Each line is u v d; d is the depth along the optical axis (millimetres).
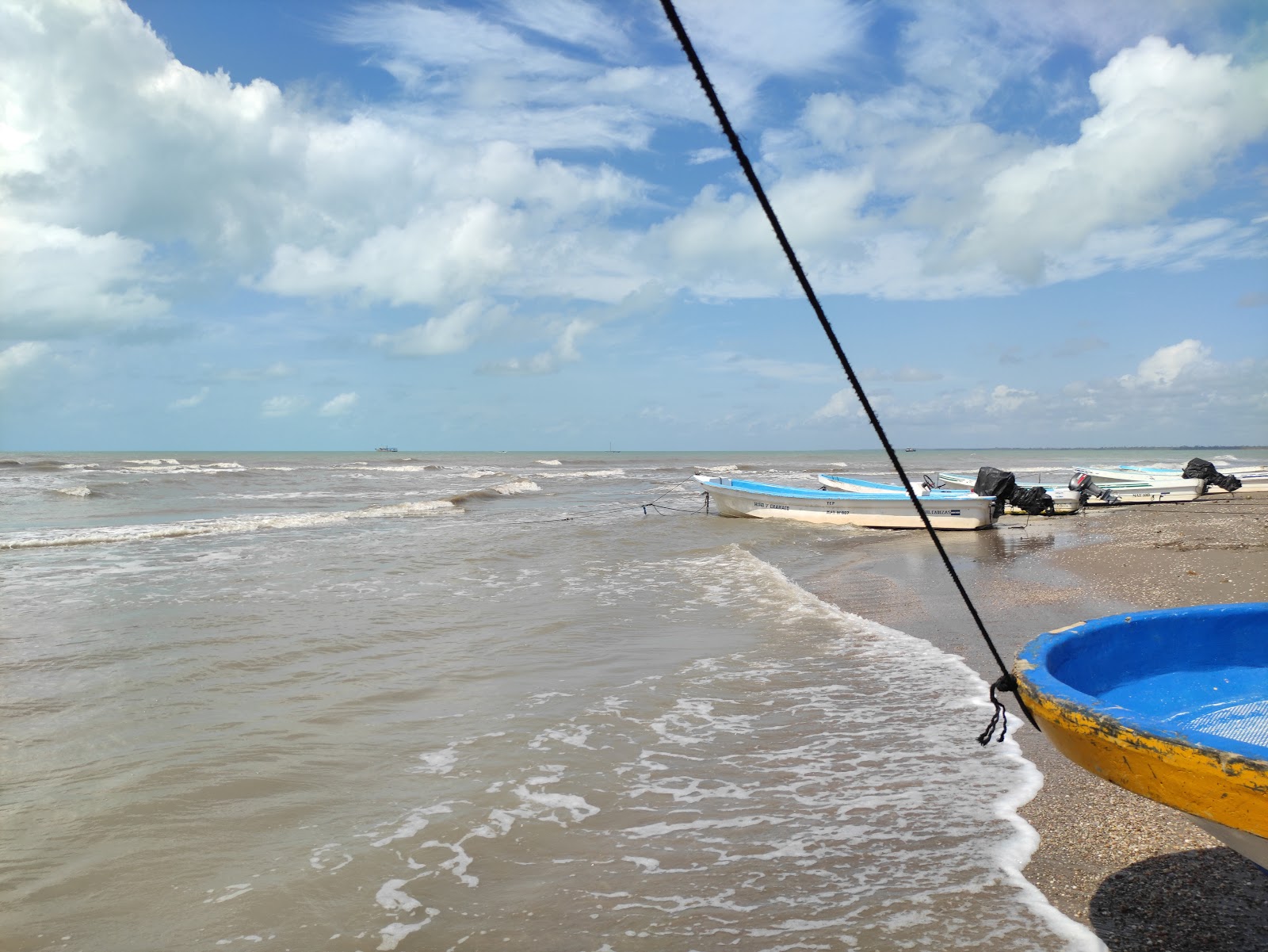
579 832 3822
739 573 12109
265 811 4125
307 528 19609
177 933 3064
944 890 3162
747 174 2125
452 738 5152
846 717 5418
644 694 6027
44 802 4238
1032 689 2531
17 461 63562
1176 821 3645
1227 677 3225
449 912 3160
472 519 22156
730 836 3738
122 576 11961
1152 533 15117
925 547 15234
